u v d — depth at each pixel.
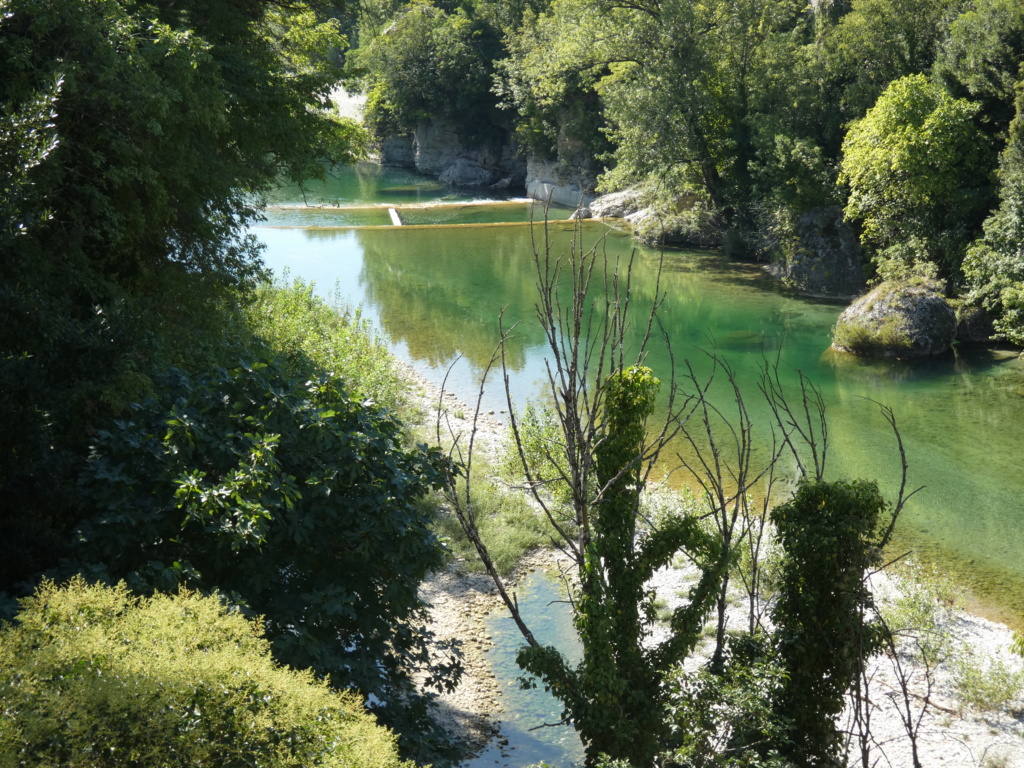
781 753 8.98
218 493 7.63
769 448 21.22
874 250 37.50
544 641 13.70
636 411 9.46
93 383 9.30
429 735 9.34
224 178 17.00
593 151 63.28
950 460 20.59
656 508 16.42
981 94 33.75
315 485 8.66
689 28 44.03
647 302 37.56
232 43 19.23
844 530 8.97
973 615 14.12
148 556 7.91
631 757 9.14
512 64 66.50
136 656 5.01
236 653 5.39
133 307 13.01
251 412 9.27
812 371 28.00
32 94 11.89
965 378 26.95
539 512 17.69
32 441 8.02
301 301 27.05
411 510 9.04
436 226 54.56
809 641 8.99
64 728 4.50
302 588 8.77
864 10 40.94
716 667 9.87
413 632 9.66
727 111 45.69
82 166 13.38
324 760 4.74
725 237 47.03
